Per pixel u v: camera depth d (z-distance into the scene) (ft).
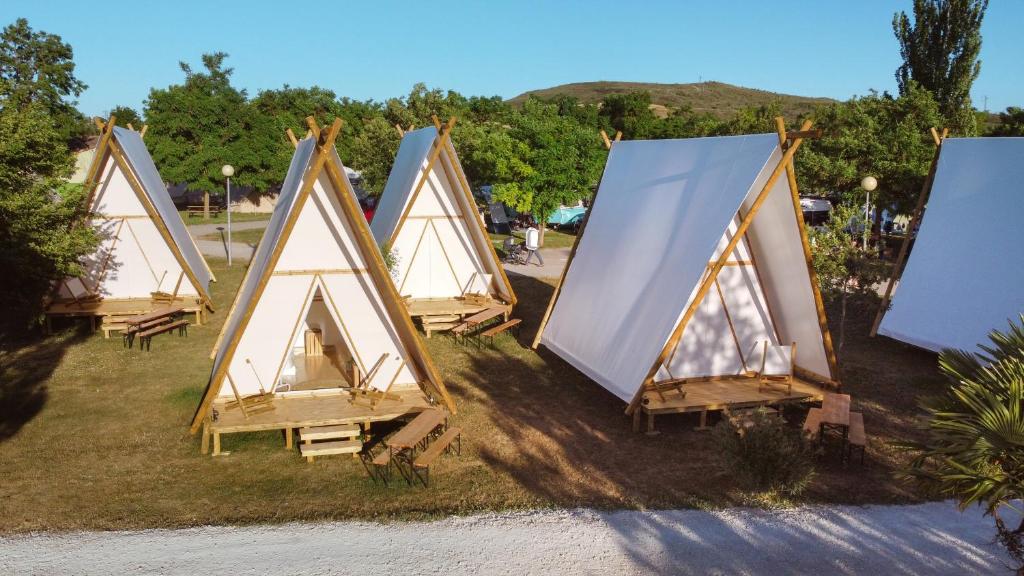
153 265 59.88
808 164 87.66
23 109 44.32
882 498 29.32
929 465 32.76
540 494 29.48
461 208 61.41
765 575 23.30
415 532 26.03
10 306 49.73
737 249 40.83
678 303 36.22
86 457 32.83
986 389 18.89
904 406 41.14
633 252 42.73
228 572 23.09
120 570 23.16
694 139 42.83
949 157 51.19
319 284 36.68
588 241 48.96
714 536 25.94
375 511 27.76
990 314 45.14
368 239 33.71
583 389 43.91
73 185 51.11
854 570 23.62
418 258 61.87
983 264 46.65
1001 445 17.65
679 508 28.30
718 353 41.78
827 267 50.83
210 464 32.24
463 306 59.36
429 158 58.65
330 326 44.60
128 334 53.01
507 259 95.45
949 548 25.18
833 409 34.68
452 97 148.36
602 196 49.70
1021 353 19.79
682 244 38.11
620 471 31.94
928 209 51.42
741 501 28.91
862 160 87.76
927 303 49.37
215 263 88.28
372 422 38.40
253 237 113.19
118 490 29.40
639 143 48.49
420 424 32.42
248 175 144.15
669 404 36.73
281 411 35.04
